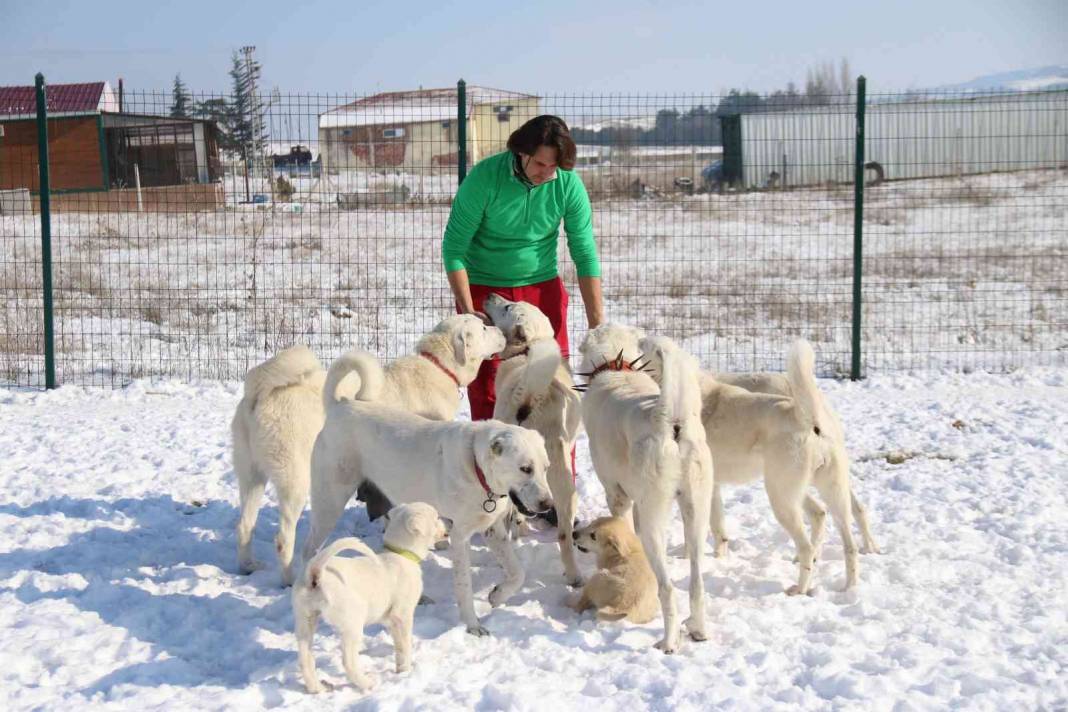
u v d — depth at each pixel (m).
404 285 14.09
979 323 12.59
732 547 5.62
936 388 9.29
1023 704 3.58
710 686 3.79
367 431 4.84
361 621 3.83
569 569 5.15
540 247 6.19
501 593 4.72
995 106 19.94
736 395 5.06
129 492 6.50
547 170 5.79
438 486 4.52
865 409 8.54
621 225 20.95
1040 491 6.25
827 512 5.88
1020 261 17.97
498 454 4.30
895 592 4.77
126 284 14.72
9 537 5.57
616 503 5.06
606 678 3.93
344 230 18.16
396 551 4.10
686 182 23.14
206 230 14.51
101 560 5.30
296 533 5.92
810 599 4.77
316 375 5.24
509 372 5.60
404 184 12.70
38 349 10.86
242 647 4.27
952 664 3.94
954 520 5.86
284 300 13.34
